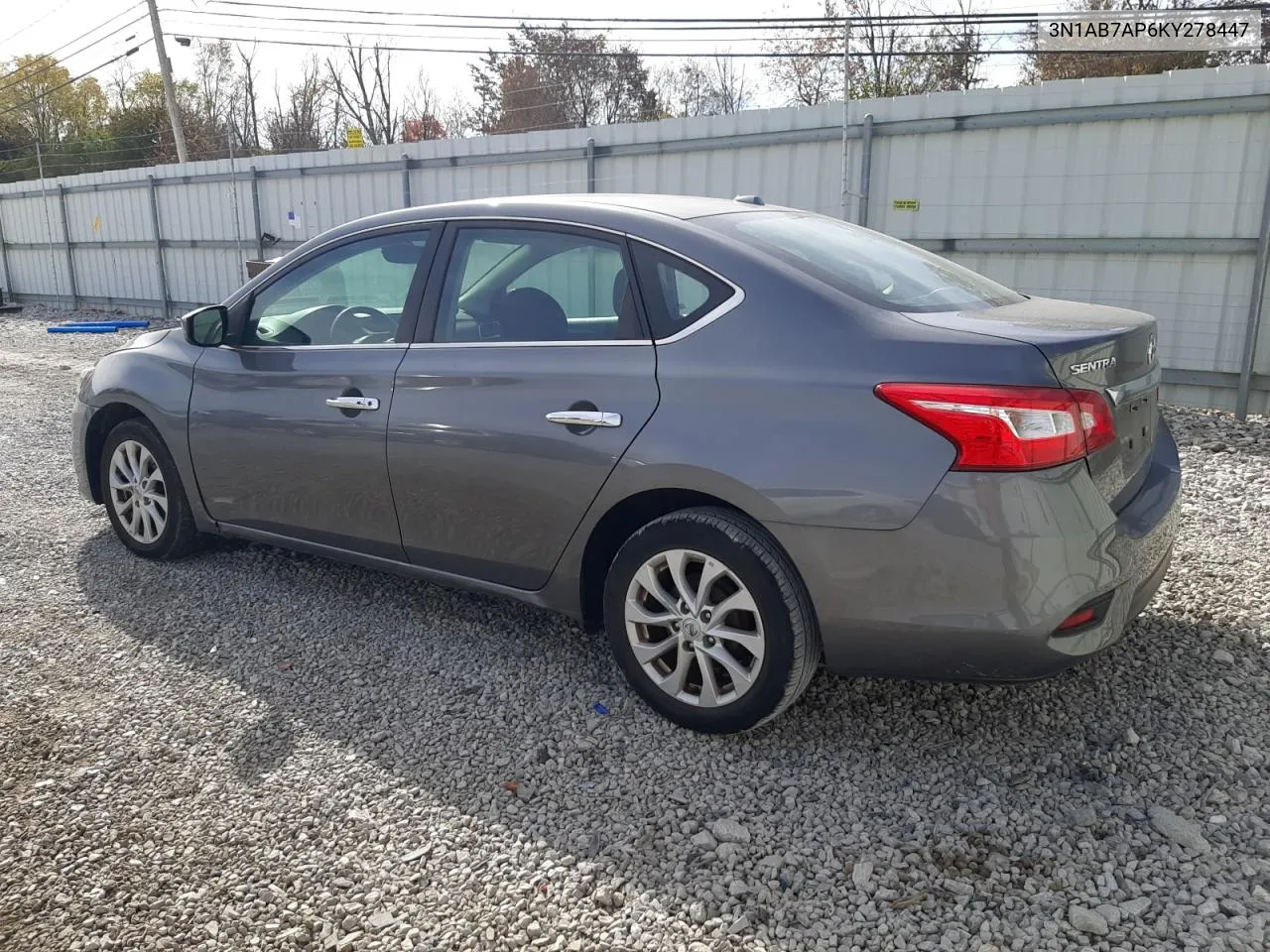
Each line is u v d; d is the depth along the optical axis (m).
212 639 3.91
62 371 12.26
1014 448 2.51
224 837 2.68
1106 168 8.43
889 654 2.74
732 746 3.05
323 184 16.25
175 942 2.30
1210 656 3.51
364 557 3.90
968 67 24.61
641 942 2.27
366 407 3.67
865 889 2.42
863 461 2.66
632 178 11.68
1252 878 2.41
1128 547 2.73
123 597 4.34
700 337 2.99
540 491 3.25
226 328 4.28
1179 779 2.83
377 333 3.80
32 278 24.97
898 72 25.55
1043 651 2.59
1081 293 8.77
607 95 38.03
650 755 3.02
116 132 47.06
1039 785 2.82
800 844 2.59
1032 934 2.25
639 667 3.18
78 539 5.14
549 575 3.35
